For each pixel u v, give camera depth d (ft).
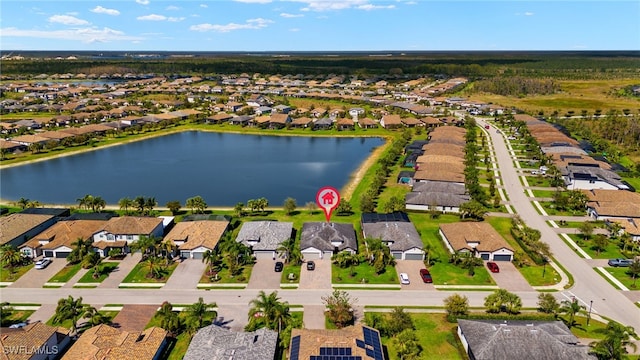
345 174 511.40
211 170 529.86
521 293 262.06
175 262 297.53
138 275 281.13
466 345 209.97
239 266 288.71
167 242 293.02
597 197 396.98
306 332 204.33
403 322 220.23
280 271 285.84
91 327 223.10
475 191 405.39
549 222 367.66
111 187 465.88
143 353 194.18
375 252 286.05
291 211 388.37
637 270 270.67
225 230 334.24
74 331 221.87
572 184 442.91
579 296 258.78
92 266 285.64
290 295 258.78
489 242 305.53
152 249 301.63
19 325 225.76
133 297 256.52
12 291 262.06
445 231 328.29
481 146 609.42
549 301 233.35
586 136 645.10
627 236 318.65
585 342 216.54
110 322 232.32
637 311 244.42
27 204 389.19
